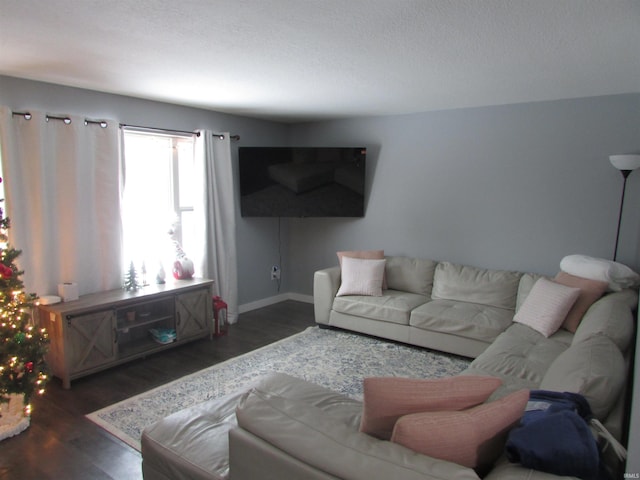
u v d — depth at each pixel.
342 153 4.72
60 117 3.25
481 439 1.28
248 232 5.05
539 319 3.13
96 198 3.53
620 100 3.48
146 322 3.63
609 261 3.24
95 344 3.22
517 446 1.21
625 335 2.18
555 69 2.76
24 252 3.12
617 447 1.40
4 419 2.48
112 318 3.32
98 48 2.38
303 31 2.10
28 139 3.11
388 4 1.77
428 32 2.10
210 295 4.10
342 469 1.19
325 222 5.26
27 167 3.12
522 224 4.00
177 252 4.18
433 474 1.09
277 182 4.77
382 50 2.40
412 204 4.63
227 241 4.62
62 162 3.30
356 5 1.78
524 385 2.33
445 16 1.89
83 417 2.71
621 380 1.67
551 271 3.90
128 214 3.92
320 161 4.74
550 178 3.83
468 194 4.27
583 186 3.69
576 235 3.75
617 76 2.91
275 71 2.87
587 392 1.61
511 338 3.01
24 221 3.12
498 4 1.75
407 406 1.36
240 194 4.84
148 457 1.78
